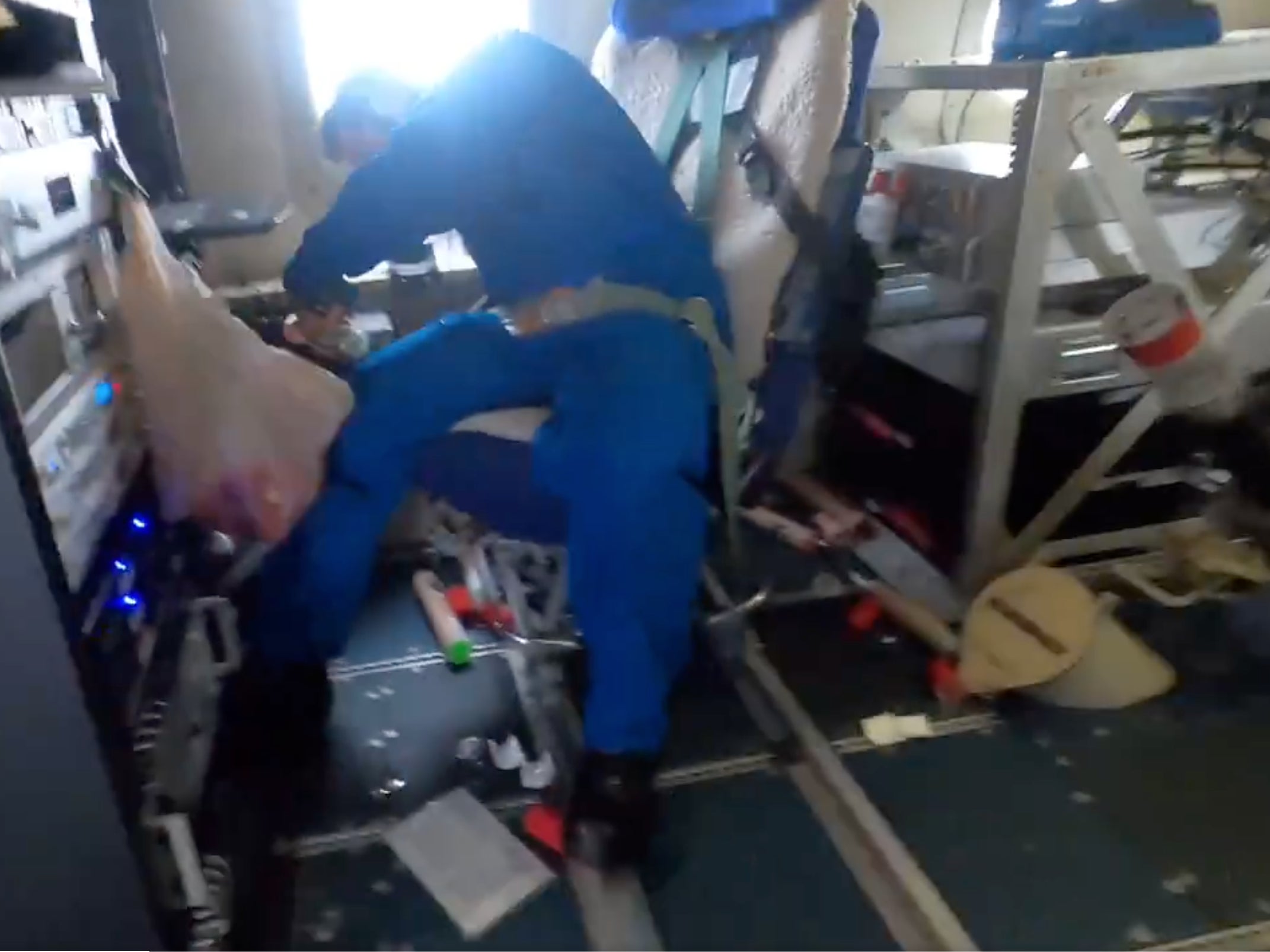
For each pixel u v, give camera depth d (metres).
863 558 1.86
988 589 1.55
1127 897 1.17
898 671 1.58
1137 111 1.78
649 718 1.22
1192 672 1.53
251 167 1.89
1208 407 1.64
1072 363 1.58
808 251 1.41
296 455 1.25
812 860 1.24
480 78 1.27
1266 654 1.55
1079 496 1.64
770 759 1.40
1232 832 1.26
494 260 1.36
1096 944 1.11
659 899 1.19
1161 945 1.11
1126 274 1.62
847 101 1.40
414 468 1.36
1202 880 1.19
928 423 1.78
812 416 2.08
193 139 1.85
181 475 1.22
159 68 1.63
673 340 1.28
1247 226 1.64
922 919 1.14
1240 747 1.39
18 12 0.91
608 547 1.19
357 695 1.54
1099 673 1.47
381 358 1.39
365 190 1.29
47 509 0.87
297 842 1.28
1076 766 1.37
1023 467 1.69
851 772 1.37
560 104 1.29
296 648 1.41
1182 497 1.80
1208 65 1.43
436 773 1.39
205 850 1.21
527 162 1.28
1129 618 1.65
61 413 0.96
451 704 1.52
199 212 1.52
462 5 1.91
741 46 1.52
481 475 1.33
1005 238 1.49
